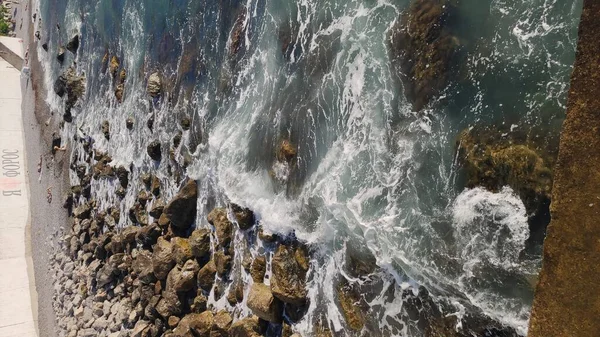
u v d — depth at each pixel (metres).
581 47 6.30
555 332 6.28
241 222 13.63
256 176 13.66
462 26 9.28
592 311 5.94
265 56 14.00
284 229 12.28
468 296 8.59
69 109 27.08
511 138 8.23
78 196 25.30
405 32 10.25
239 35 14.99
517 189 8.05
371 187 10.52
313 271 11.54
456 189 9.02
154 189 18.38
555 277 6.34
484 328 8.38
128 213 20.19
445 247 9.05
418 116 9.83
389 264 9.89
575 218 6.20
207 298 14.95
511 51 8.51
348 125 11.28
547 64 8.02
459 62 9.24
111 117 22.27
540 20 8.19
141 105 19.72
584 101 6.23
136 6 20.53
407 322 9.57
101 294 20.94
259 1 14.27
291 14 13.18
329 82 11.90
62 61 29.58
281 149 12.91
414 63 10.02
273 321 12.19
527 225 7.92
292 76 13.02
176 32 17.86
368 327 10.27
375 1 11.02
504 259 8.20
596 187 6.04
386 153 10.35
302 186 12.16
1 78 39.59
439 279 9.05
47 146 30.64
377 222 10.22
